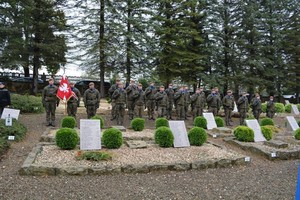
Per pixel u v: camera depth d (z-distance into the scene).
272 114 19.31
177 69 24.34
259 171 7.59
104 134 8.57
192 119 17.58
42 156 7.39
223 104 16.36
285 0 31.88
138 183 6.19
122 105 13.88
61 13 25.59
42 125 13.31
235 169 7.64
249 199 5.53
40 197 5.24
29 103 17.47
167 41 24.44
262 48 29.45
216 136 11.89
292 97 38.56
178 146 9.09
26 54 24.55
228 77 27.69
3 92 14.13
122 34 24.34
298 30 32.59
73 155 7.57
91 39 25.14
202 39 25.20
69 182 6.05
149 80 24.56
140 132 11.54
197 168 7.39
